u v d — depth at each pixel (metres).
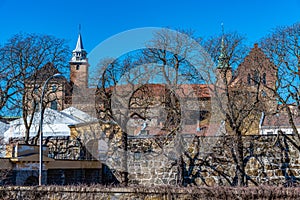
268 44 25.38
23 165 20.22
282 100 24.23
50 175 22.83
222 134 24.14
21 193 16.03
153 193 15.23
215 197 14.87
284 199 14.62
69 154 26.27
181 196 15.04
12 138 30.02
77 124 26.27
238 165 23.19
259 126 29.61
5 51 29.83
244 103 25.56
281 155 23.48
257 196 14.77
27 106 29.83
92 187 15.81
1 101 28.55
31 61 30.38
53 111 31.02
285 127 29.48
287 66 24.50
